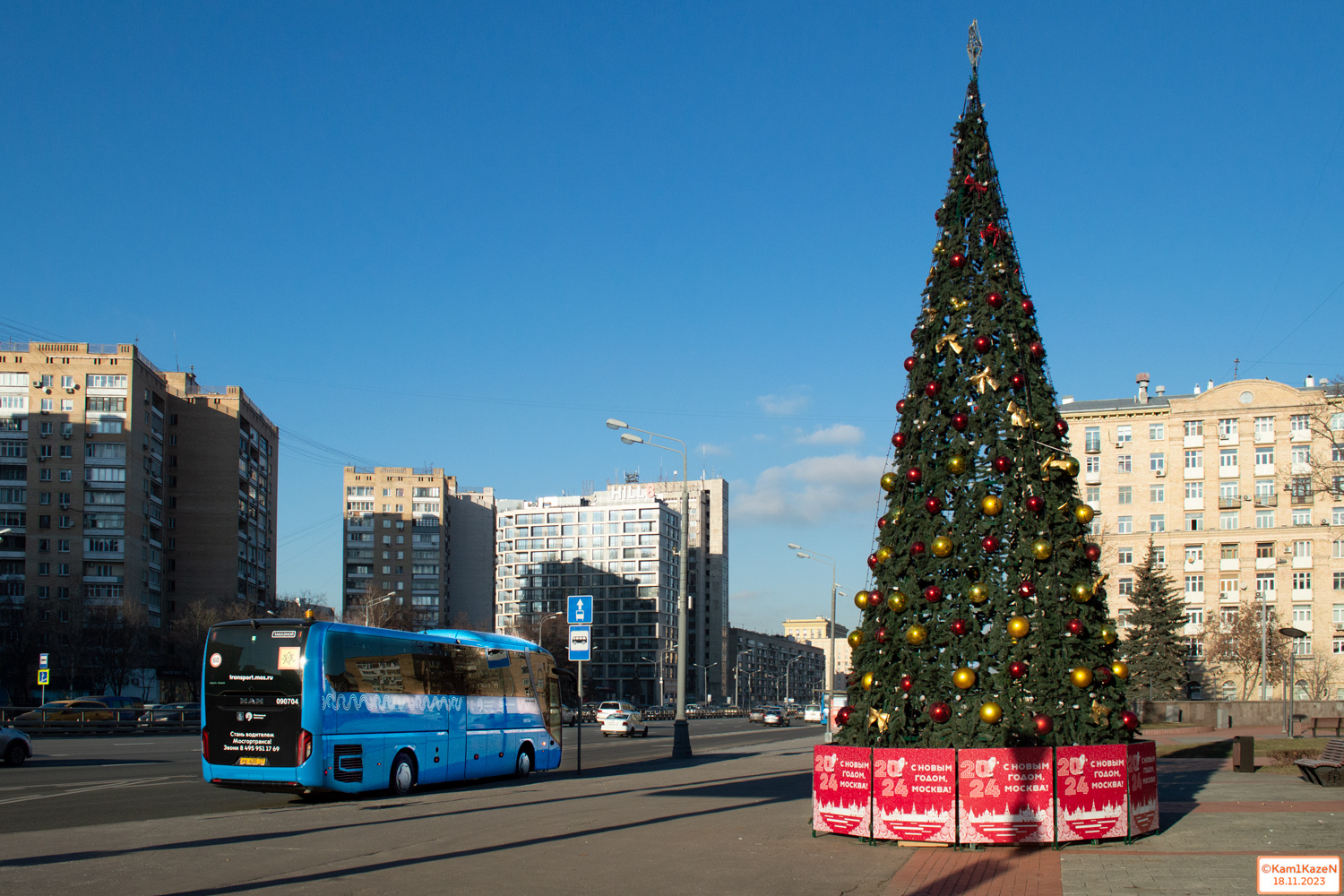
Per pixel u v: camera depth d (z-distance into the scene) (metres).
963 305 13.95
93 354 95.94
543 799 19.25
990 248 14.09
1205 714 50.50
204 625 90.31
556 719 27.06
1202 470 85.81
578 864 11.72
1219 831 13.41
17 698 83.94
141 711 55.03
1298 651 82.06
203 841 13.64
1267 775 22.64
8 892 10.05
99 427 94.88
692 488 182.25
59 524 93.19
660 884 10.47
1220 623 82.00
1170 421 87.00
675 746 31.50
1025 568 12.91
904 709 13.05
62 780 24.33
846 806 13.16
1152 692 70.56
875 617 13.61
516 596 172.62
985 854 11.91
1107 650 13.30
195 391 117.56
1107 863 11.17
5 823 15.88
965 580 12.99
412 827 15.07
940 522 13.30
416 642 22.06
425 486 157.62
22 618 85.00
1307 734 35.53
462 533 172.50
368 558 155.00
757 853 12.35
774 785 22.06
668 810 17.09
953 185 14.41
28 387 94.62
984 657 12.83
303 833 14.41
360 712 20.06
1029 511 13.12
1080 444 88.50
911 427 13.91
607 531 169.62
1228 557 84.38
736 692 182.38
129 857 12.33
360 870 11.34
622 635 165.75
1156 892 9.61
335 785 19.20
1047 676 12.73
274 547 127.56
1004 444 13.29
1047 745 12.46
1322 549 82.50
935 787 12.42
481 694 24.00
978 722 12.62
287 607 101.00
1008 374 13.54
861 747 13.09
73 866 11.60
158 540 102.06
